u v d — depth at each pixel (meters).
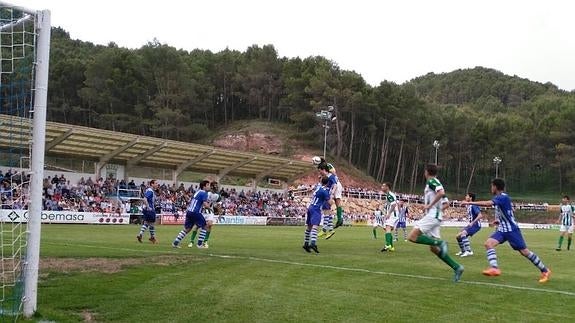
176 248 15.35
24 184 7.22
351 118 86.94
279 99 96.88
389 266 11.99
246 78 97.31
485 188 105.19
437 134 95.31
